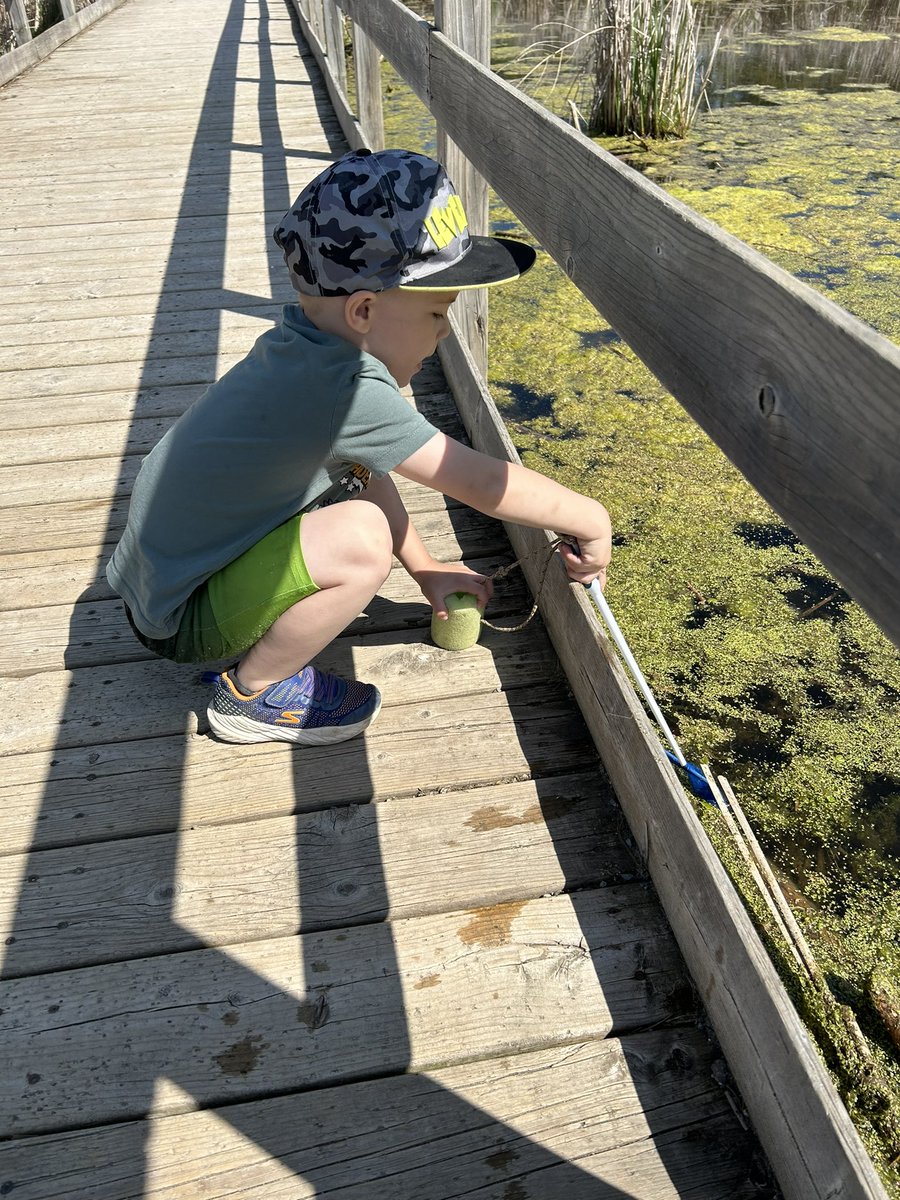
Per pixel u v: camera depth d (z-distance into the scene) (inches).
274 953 58.5
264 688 68.6
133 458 106.1
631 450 128.4
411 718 73.8
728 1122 50.5
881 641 98.9
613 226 57.9
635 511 117.0
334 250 55.2
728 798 81.0
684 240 47.6
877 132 256.7
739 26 395.2
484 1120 50.9
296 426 59.4
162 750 71.3
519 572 89.1
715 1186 48.1
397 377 62.9
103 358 128.6
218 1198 48.1
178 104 268.1
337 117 245.4
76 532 94.3
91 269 157.2
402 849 64.2
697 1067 52.9
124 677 77.7
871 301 159.0
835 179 220.8
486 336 114.8
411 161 56.4
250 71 310.7
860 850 78.7
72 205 187.2
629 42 250.1
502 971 57.3
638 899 61.1
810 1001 67.1
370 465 61.3
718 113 278.4
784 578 107.2
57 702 75.5
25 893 61.9
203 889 62.0
